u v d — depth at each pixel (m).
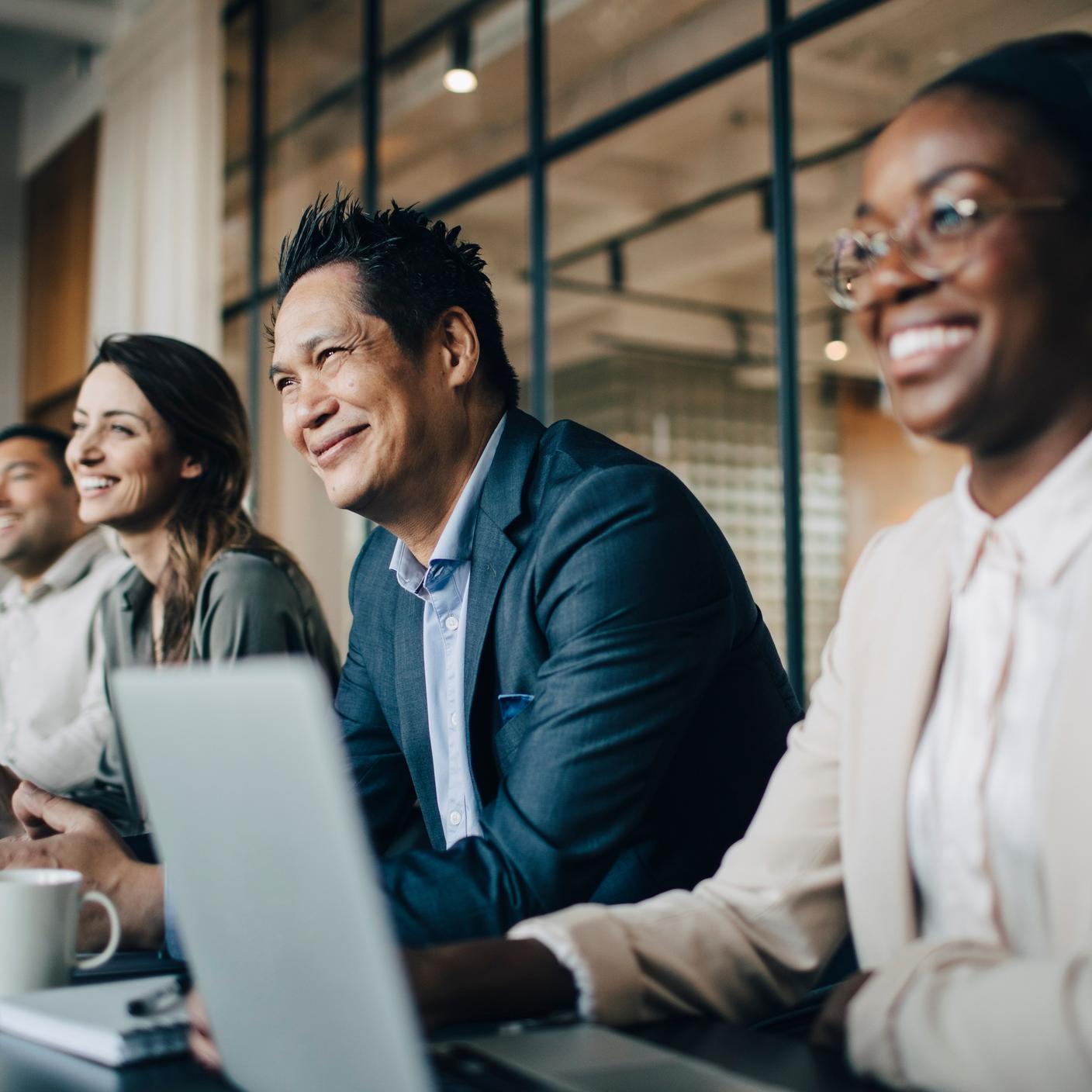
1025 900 0.75
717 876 0.93
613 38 4.45
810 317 8.63
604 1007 0.79
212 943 0.62
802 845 0.90
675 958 0.84
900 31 4.59
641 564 1.15
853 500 9.55
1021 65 0.73
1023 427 0.75
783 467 3.45
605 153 6.38
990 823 0.76
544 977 0.79
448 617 1.32
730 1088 0.63
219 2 5.44
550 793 1.05
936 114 0.73
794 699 1.42
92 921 1.16
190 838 0.61
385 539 1.48
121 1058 0.71
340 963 0.53
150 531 1.91
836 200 6.76
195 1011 0.71
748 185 6.71
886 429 9.54
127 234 5.77
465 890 0.99
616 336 8.73
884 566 0.90
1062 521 0.76
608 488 1.20
